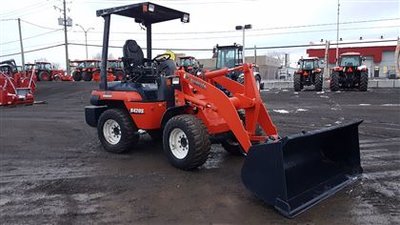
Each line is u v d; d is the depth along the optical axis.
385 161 6.12
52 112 13.74
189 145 5.43
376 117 11.03
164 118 5.98
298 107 13.80
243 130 5.12
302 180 4.64
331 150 5.23
